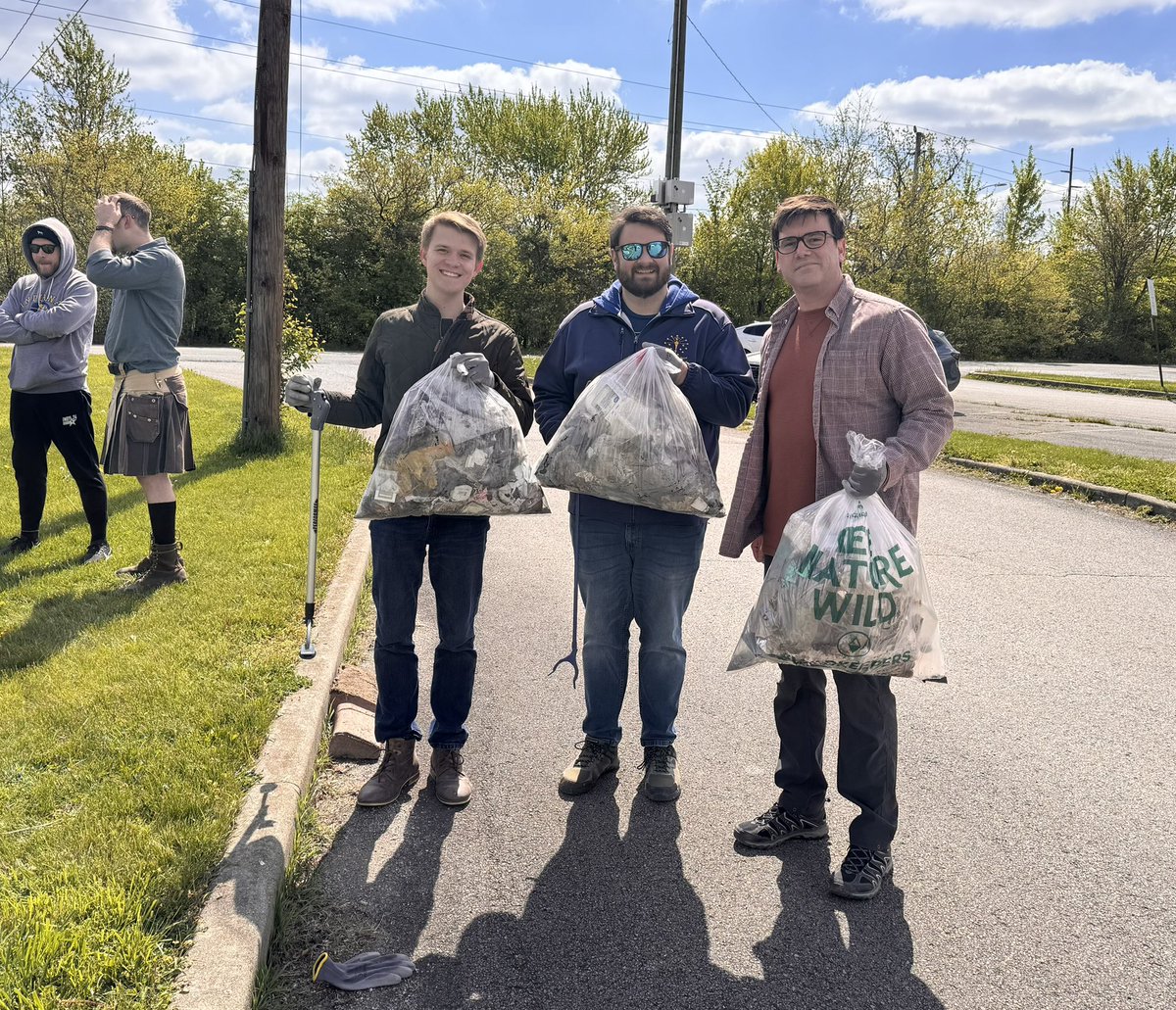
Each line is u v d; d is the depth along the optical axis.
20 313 5.21
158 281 4.78
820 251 2.81
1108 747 3.73
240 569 5.32
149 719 3.40
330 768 3.48
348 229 34.78
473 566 3.23
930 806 3.28
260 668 3.88
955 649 4.82
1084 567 6.38
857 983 2.40
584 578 3.27
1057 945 2.54
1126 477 8.96
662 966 2.45
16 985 2.04
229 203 35.53
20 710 3.47
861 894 2.73
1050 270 43.03
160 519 5.01
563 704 4.11
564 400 3.42
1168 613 5.42
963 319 40.44
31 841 2.63
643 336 3.28
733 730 3.90
